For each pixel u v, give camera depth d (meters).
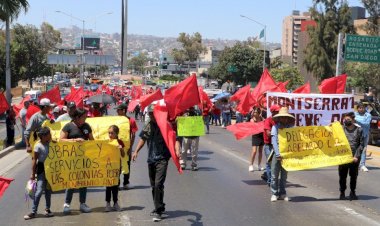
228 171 15.18
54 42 111.81
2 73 59.91
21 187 12.86
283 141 10.77
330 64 65.44
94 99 21.08
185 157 15.72
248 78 87.12
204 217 9.48
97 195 11.59
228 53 88.06
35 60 85.25
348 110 13.70
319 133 10.91
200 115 16.14
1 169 16.08
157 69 190.75
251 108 21.38
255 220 9.24
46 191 9.54
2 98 20.64
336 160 10.92
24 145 21.52
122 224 8.95
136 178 13.94
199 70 167.38
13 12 28.09
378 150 20.69
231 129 14.44
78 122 9.93
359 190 12.31
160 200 9.25
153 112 9.31
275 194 10.94
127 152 12.20
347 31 65.81
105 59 98.81
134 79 110.94
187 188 12.44
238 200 11.02
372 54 32.72
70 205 10.50
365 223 9.05
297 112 13.55
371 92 23.62
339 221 9.18
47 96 21.39
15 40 80.44
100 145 9.79
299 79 68.62
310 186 12.77
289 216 9.55
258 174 14.62
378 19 60.53
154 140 9.38
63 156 9.56
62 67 166.00
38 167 9.43
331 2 66.12
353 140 11.02
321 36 66.25
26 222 9.13
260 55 86.62
